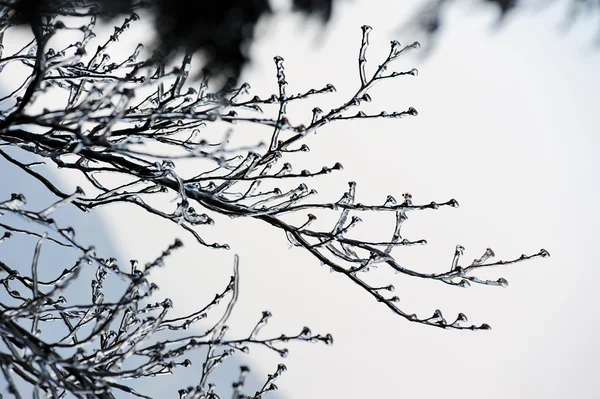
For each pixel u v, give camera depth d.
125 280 3.15
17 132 3.95
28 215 2.97
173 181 3.96
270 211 3.93
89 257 3.08
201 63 3.47
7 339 3.19
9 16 3.40
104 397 3.20
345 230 3.92
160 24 3.28
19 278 4.40
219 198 3.96
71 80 4.33
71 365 2.99
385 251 3.92
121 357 3.20
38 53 3.11
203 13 3.20
